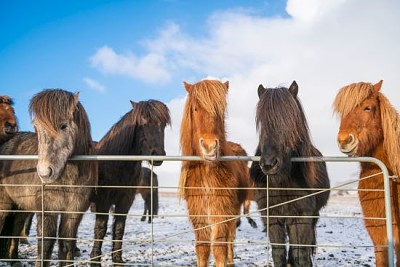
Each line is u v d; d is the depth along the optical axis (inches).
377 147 182.4
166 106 274.8
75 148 193.2
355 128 176.1
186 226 521.0
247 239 415.2
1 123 246.7
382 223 172.6
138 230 478.6
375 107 180.2
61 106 179.2
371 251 336.2
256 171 196.4
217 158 178.5
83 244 371.9
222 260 190.4
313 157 179.9
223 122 195.5
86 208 204.5
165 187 187.0
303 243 183.2
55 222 193.5
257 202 195.2
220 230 191.6
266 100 181.3
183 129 200.7
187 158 178.7
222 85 195.0
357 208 794.2
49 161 172.9
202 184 194.4
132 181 264.8
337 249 347.3
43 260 183.0
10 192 219.6
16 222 255.9
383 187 175.5
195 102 189.5
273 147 171.8
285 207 185.5
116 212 262.1
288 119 177.0
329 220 588.1
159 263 283.7
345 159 168.7
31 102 182.1
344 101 181.2
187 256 311.4
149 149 260.7
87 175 201.5
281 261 183.2
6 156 178.4
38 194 195.6
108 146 271.0
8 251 251.8
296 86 197.3
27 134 245.0
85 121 200.4
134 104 272.2
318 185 211.2
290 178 185.2
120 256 261.0
